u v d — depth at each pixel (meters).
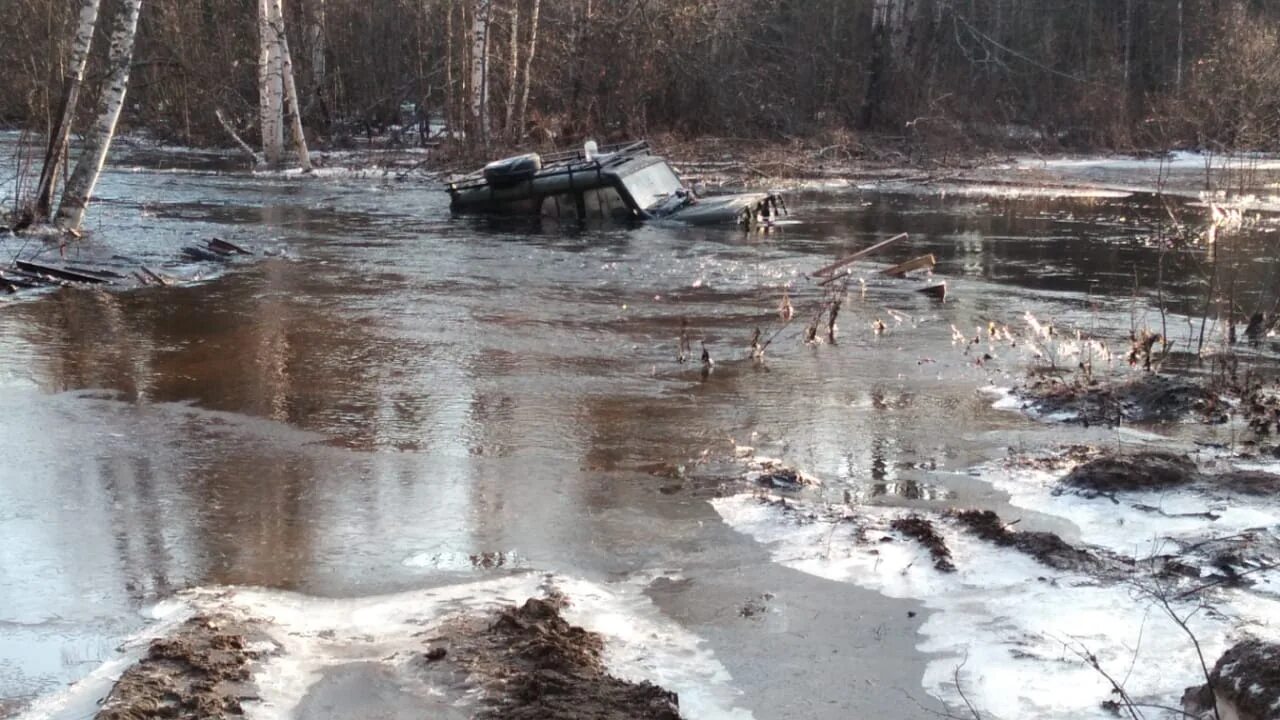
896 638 4.67
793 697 4.23
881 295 12.89
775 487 6.46
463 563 5.40
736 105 36.94
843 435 7.46
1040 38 44.91
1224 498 6.14
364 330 10.66
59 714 4.07
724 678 4.37
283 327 10.77
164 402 8.14
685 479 6.59
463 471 6.71
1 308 11.55
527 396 8.38
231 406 8.05
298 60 39.97
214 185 25.77
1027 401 8.27
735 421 7.77
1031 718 4.05
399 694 4.18
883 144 37.16
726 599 5.03
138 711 3.96
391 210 21.12
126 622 4.77
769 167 30.34
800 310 11.91
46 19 27.80
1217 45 37.03
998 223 20.28
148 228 17.88
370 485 6.46
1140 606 4.86
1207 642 4.51
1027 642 4.59
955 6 44.25
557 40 36.06
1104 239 18.14
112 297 12.30
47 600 4.97
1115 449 7.07
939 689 4.28
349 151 35.69
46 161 16.84
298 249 16.11
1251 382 8.87
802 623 4.80
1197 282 13.96
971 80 42.41
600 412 7.97
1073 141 40.47
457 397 8.33
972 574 5.23
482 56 32.06
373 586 5.14
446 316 11.37
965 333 10.81
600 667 4.39
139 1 16.89
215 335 10.40
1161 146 37.50
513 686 4.18
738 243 17.03
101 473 6.62
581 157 21.59
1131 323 11.25
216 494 6.29
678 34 36.12
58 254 14.66
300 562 5.40
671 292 12.93
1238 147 25.39
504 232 18.09
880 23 39.62
